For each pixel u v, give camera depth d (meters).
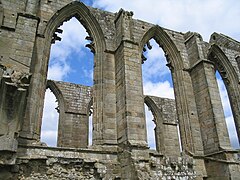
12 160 10.39
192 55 20.31
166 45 20.56
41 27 15.99
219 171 15.39
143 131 14.12
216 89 18.03
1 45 12.20
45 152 12.61
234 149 15.77
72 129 25.38
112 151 14.30
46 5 16.88
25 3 14.49
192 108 18.56
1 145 10.22
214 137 16.48
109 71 17.06
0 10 13.54
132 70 15.73
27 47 12.69
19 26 13.13
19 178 11.41
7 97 10.89
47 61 15.55
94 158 13.62
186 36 21.67
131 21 17.86
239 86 22.20
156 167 14.09
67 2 17.67
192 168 15.56
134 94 14.98
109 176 13.46
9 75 11.15
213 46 23.08
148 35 19.89
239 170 15.01
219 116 16.97
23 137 12.70
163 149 28.88
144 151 13.28
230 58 23.33
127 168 13.05
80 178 12.81
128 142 13.38
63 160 12.72
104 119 15.40
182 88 19.20
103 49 17.69
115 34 18.53
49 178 12.10
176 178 14.51
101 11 19.03
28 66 12.23
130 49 16.42
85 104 27.31
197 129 17.89
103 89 16.30
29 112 13.41
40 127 13.75
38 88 14.30
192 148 17.05
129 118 14.09
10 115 10.86
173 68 20.20
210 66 18.91
